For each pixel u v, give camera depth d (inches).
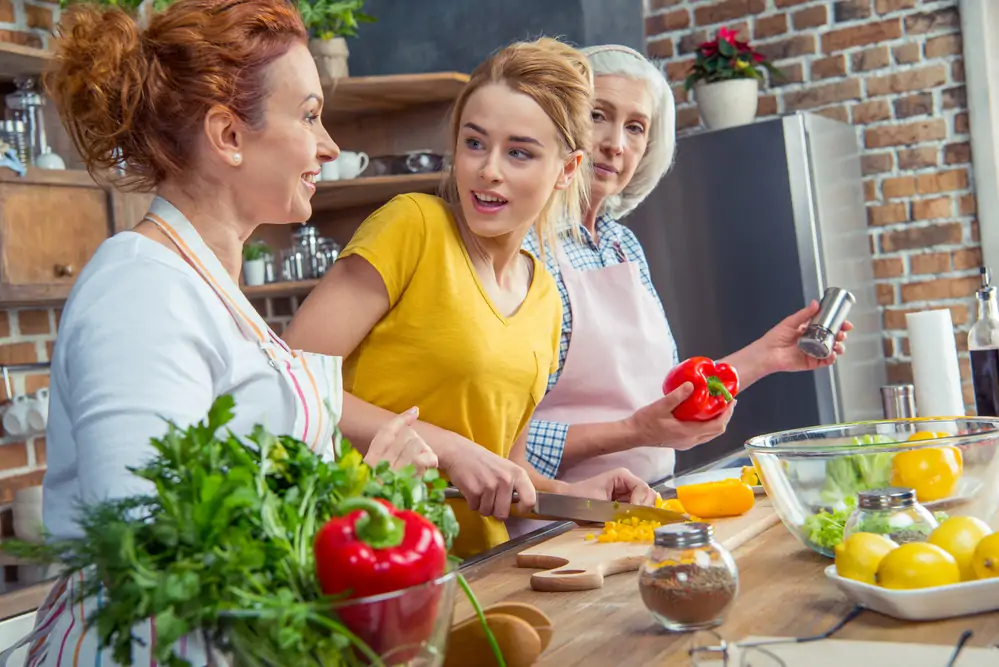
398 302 61.1
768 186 136.3
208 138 41.9
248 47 41.9
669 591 36.6
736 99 143.2
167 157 42.3
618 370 78.0
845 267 141.0
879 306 152.5
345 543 26.0
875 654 32.6
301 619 24.6
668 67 164.1
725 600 36.7
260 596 25.5
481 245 63.4
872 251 152.7
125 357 36.3
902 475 43.5
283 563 26.5
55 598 38.1
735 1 159.5
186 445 27.5
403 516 27.2
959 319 147.8
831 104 154.0
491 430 63.5
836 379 135.9
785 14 156.0
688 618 36.6
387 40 160.4
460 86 137.0
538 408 78.0
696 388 70.2
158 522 26.0
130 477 34.1
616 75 82.3
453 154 64.0
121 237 39.8
